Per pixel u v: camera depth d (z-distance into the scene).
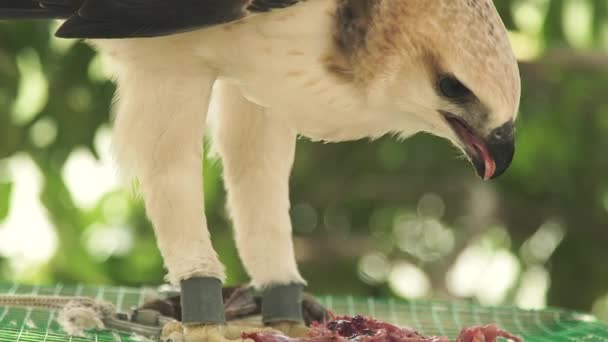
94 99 10.66
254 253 6.44
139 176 5.80
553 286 11.84
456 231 12.04
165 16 5.52
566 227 11.84
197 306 5.87
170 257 5.88
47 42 10.56
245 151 6.40
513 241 11.84
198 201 5.84
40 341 6.11
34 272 10.93
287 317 6.38
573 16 10.86
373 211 12.55
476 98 5.47
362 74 5.56
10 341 6.08
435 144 11.95
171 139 5.75
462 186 11.95
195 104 5.77
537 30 10.81
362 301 8.21
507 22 10.80
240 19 5.51
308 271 11.96
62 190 10.82
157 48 5.72
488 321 7.46
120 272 11.53
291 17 5.50
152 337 6.30
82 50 10.56
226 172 6.47
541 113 11.52
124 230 11.65
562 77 11.24
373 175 12.18
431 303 8.16
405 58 5.48
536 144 11.61
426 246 12.32
